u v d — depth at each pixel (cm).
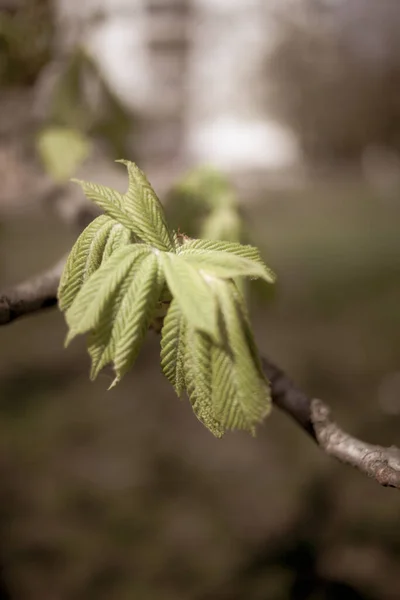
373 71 638
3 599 152
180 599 156
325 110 628
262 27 618
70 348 268
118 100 113
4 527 177
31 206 333
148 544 174
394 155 617
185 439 221
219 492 195
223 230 75
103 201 48
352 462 56
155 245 47
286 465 207
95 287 45
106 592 159
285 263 339
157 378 255
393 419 225
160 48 599
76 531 178
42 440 219
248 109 623
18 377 252
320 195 469
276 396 60
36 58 117
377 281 321
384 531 171
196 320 43
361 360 262
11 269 288
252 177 511
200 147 599
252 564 167
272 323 290
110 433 222
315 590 155
